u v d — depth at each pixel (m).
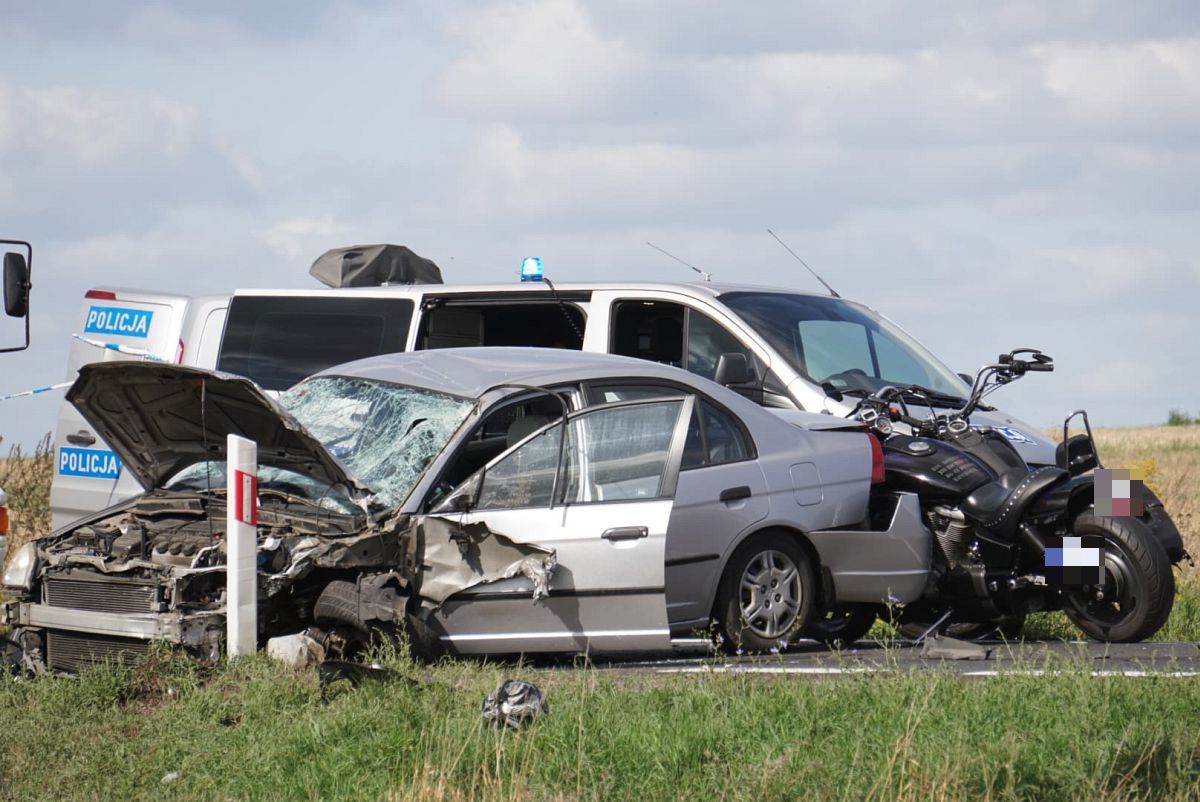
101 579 14.61
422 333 22.48
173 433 16.20
